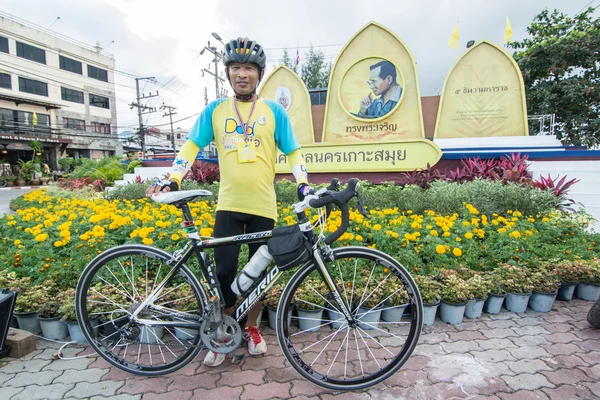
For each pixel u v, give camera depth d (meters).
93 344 2.06
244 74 2.00
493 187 5.19
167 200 1.84
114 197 7.47
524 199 4.80
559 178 6.81
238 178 2.05
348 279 2.64
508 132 9.03
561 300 3.16
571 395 1.88
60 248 3.15
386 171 7.90
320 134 10.34
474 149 8.22
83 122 32.72
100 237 2.92
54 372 2.08
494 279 2.89
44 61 29.14
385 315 2.64
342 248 1.93
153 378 2.04
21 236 3.70
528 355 2.26
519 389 1.93
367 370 2.11
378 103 9.14
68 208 5.14
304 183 2.01
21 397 1.86
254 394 1.89
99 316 2.30
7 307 2.15
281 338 1.90
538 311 2.91
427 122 10.20
